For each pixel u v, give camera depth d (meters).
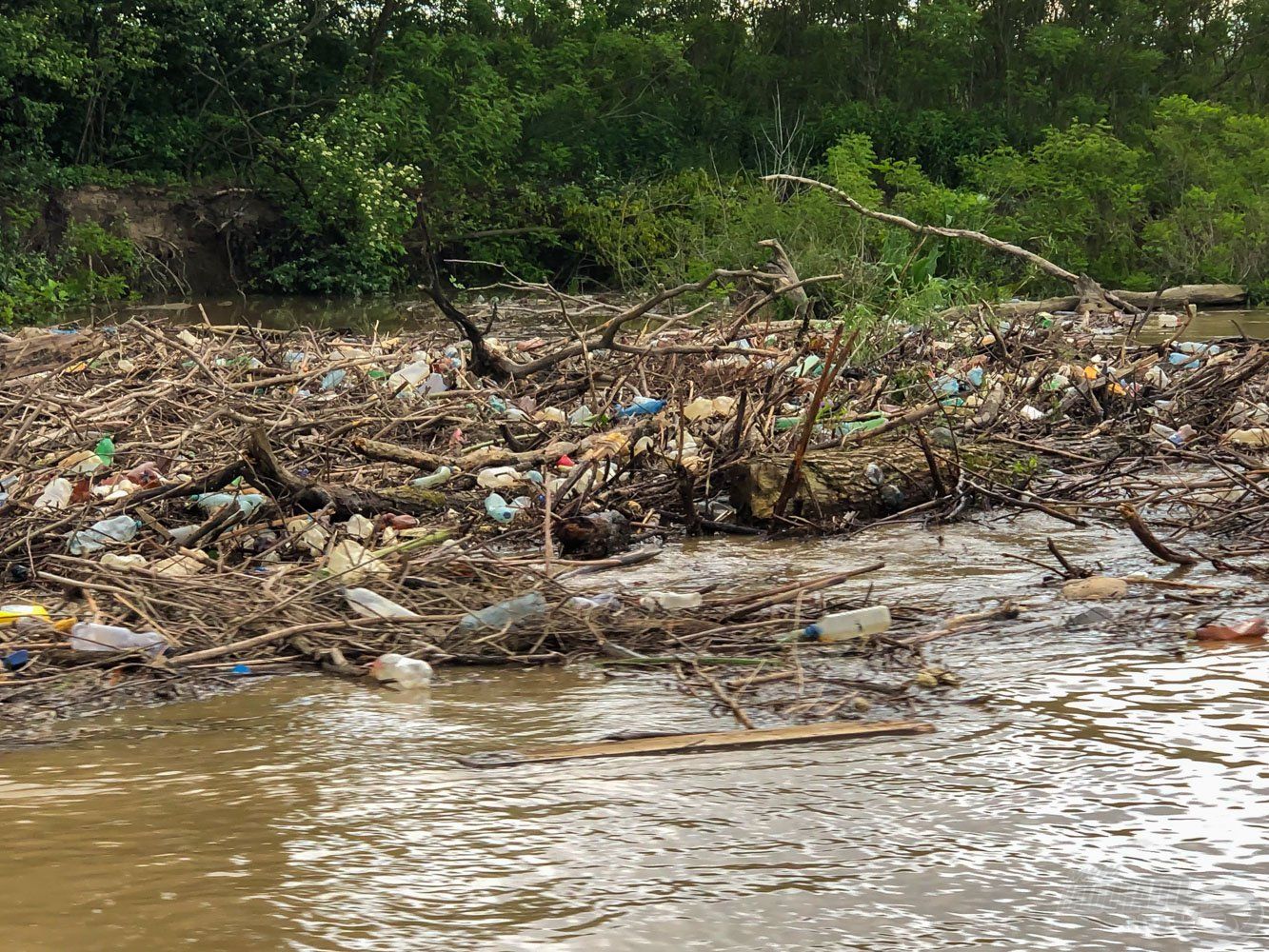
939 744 3.54
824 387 6.52
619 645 4.59
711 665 4.38
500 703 4.03
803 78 39.53
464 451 7.90
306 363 10.70
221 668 4.40
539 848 2.92
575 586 5.45
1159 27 41.97
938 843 2.90
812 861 2.82
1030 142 38.12
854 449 7.32
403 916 2.60
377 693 4.16
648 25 39.16
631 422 8.38
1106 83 40.06
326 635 4.61
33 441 7.95
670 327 11.40
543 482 7.17
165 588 5.05
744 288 16.69
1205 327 17.02
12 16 25.41
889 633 4.69
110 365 10.83
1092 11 40.69
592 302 11.70
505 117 31.78
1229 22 42.97
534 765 3.46
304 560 5.96
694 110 37.06
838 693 4.02
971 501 7.18
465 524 6.56
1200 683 4.01
